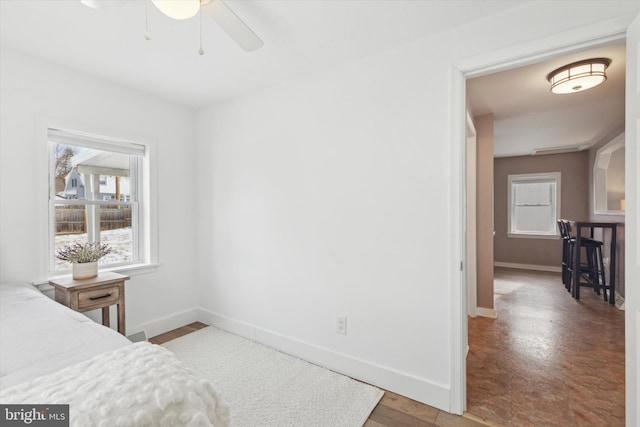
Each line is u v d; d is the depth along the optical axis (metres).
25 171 2.12
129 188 2.82
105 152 2.65
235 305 2.92
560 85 2.47
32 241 2.15
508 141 5.00
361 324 2.16
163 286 2.96
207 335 2.86
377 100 2.07
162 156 2.94
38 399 0.67
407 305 1.97
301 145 2.44
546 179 6.20
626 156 1.36
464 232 1.83
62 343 1.09
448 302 1.83
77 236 2.48
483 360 2.43
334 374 2.21
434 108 1.87
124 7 1.61
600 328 3.08
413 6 1.61
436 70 1.86
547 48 1.54
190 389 0.77
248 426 1.67
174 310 3.05
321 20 1.73
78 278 2.15
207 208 3.14
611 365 2.34
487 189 3.39
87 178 2.54
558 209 6.02
